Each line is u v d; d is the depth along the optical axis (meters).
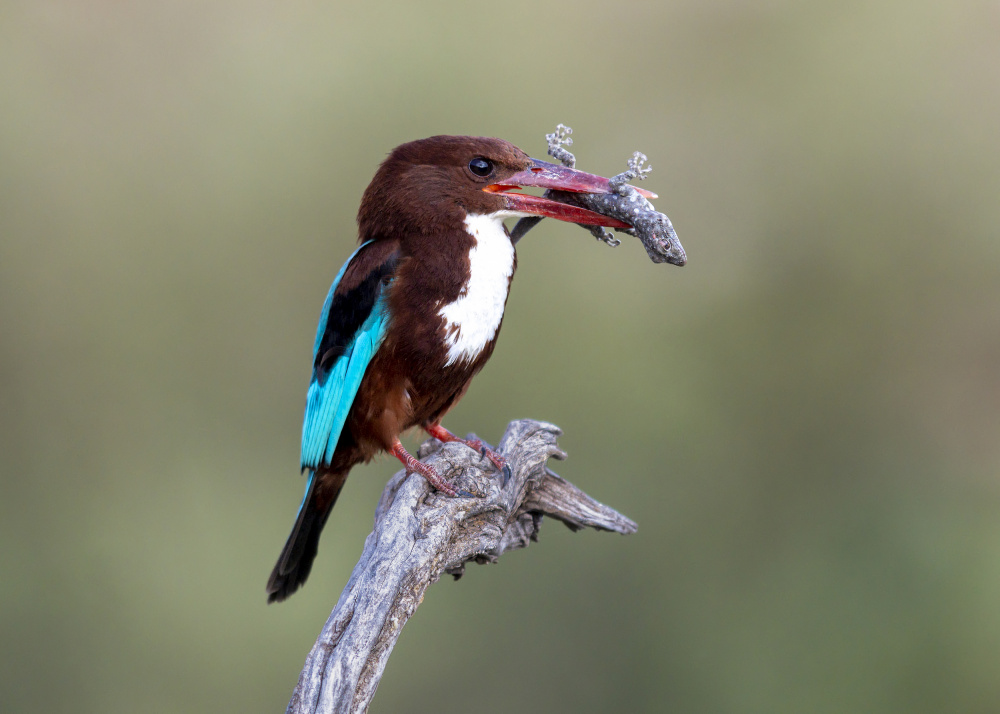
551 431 6.65
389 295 6.29
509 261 6.61
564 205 6.45
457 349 6.42
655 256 6.29
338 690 4.93
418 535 5.55
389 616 5.23
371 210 6.64
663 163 13.97
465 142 6.50
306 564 6.94
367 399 6.39
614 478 12.18
